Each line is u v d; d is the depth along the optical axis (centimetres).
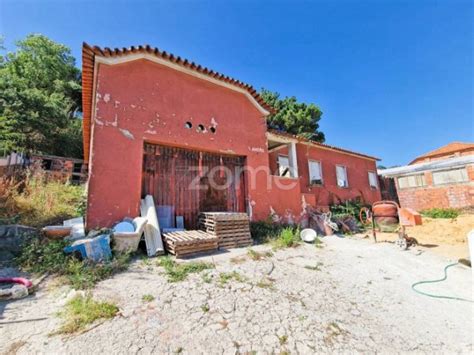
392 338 241
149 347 199
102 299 274
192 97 704
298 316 269
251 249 556
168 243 490
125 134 566
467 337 249
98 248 399
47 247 377
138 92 607
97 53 557
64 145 1585
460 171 1614
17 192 616
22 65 2048
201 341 212
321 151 1366
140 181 564
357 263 512
